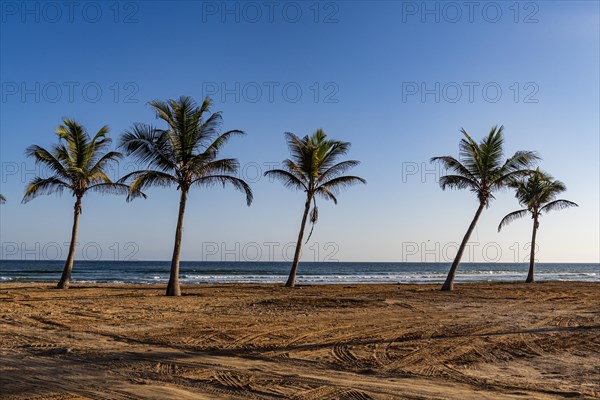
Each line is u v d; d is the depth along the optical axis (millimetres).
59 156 25531
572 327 12781
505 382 7266
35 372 7566
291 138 28906
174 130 22156
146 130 21484
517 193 39250
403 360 8750
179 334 11336
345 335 11414
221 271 81312
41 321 13070
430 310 16797
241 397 6336
